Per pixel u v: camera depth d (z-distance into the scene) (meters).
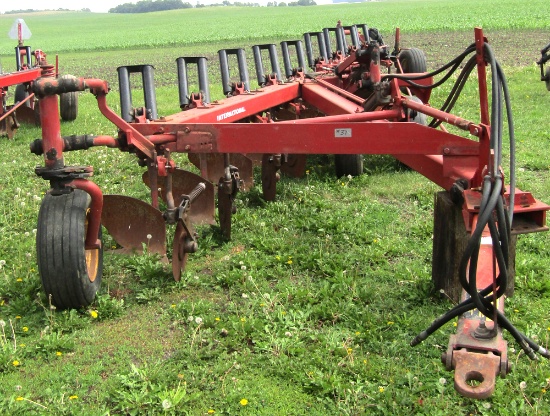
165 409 3.38
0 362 3.83
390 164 7.88
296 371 3.73
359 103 7.11
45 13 162.38
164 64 27.38
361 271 5.07
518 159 7.98
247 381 3.68
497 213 2.91
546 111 10.70
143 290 4.73
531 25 34.44
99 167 8.21
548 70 8.30
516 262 5.00
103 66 28.91
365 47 8.02
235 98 6.46
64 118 12.20
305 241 5.67
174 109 13.05
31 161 8.89
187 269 5.21
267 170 6.48
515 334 2.95
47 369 3.83
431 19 47.50
